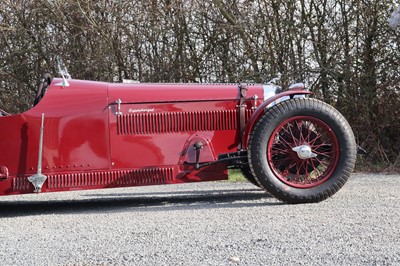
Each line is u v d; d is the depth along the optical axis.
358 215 4.61
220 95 5.82
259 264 3.26
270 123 5.36
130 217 5.04
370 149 10.80
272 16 11.78
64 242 4.05
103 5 12.05
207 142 5.74
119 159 5.61
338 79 11.41
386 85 11.09
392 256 3.32
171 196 6.72
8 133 5.48
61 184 5.52
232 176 8.56
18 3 12.27
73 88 5.65
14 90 12.16
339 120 5.43
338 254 3.40
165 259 3.44
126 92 5.68
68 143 5.54
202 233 4.12
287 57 11.78
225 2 11.86
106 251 3.70
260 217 4.68
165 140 5.69
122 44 12.15
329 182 5.39
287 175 5.50
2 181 5.46
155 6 12.02
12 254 3.75
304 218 4.55
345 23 11.53
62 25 12.17
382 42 11.26
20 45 12.36
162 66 12.12
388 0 11.22
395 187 6.61
